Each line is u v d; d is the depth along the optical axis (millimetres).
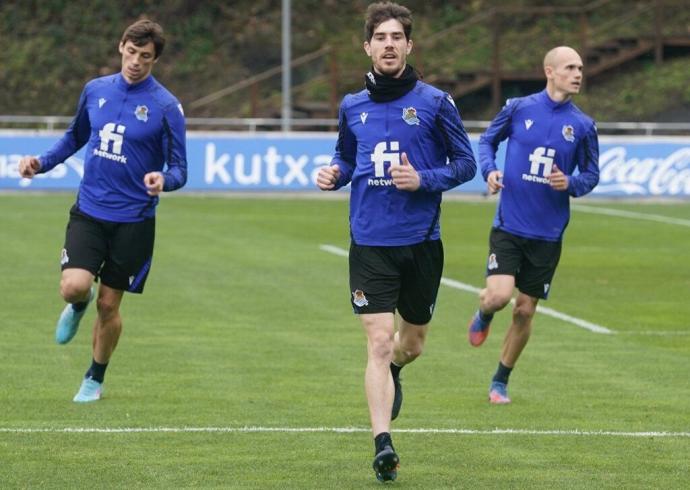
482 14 95188
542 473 17297
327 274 39250
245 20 94938
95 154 21047
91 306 32250
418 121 17625
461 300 34750
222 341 27891
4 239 46844
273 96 84500
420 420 20656
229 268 40250
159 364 25203
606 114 84562
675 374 24922
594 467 17656
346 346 27469
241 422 20172
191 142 66688
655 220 58250
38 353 26141
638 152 66875
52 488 16203
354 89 84312
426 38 92562
